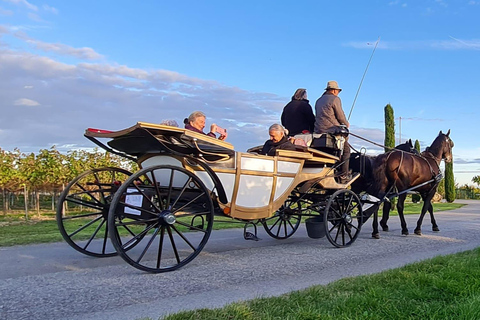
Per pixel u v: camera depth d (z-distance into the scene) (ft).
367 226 39.96
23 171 65.26
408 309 12.60
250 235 25.71
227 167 21.25
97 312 13.47
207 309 12.92
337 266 20.76
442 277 16.19
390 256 23.62
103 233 30.89
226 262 21.35
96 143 20.44
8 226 38.75
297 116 29.60
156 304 14.28
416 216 54.90
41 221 47.44
